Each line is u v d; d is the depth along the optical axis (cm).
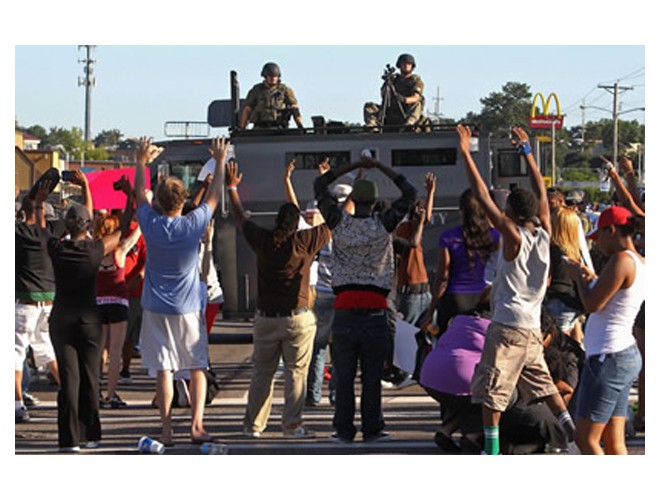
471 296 796
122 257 858
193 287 824
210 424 927
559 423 740
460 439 806
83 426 825
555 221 929
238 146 1562
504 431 794
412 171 1527
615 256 654
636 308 664
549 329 812
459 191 1519
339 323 832
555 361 809
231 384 1160
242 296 1555
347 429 837
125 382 1182
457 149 1521
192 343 827
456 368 779
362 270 827
